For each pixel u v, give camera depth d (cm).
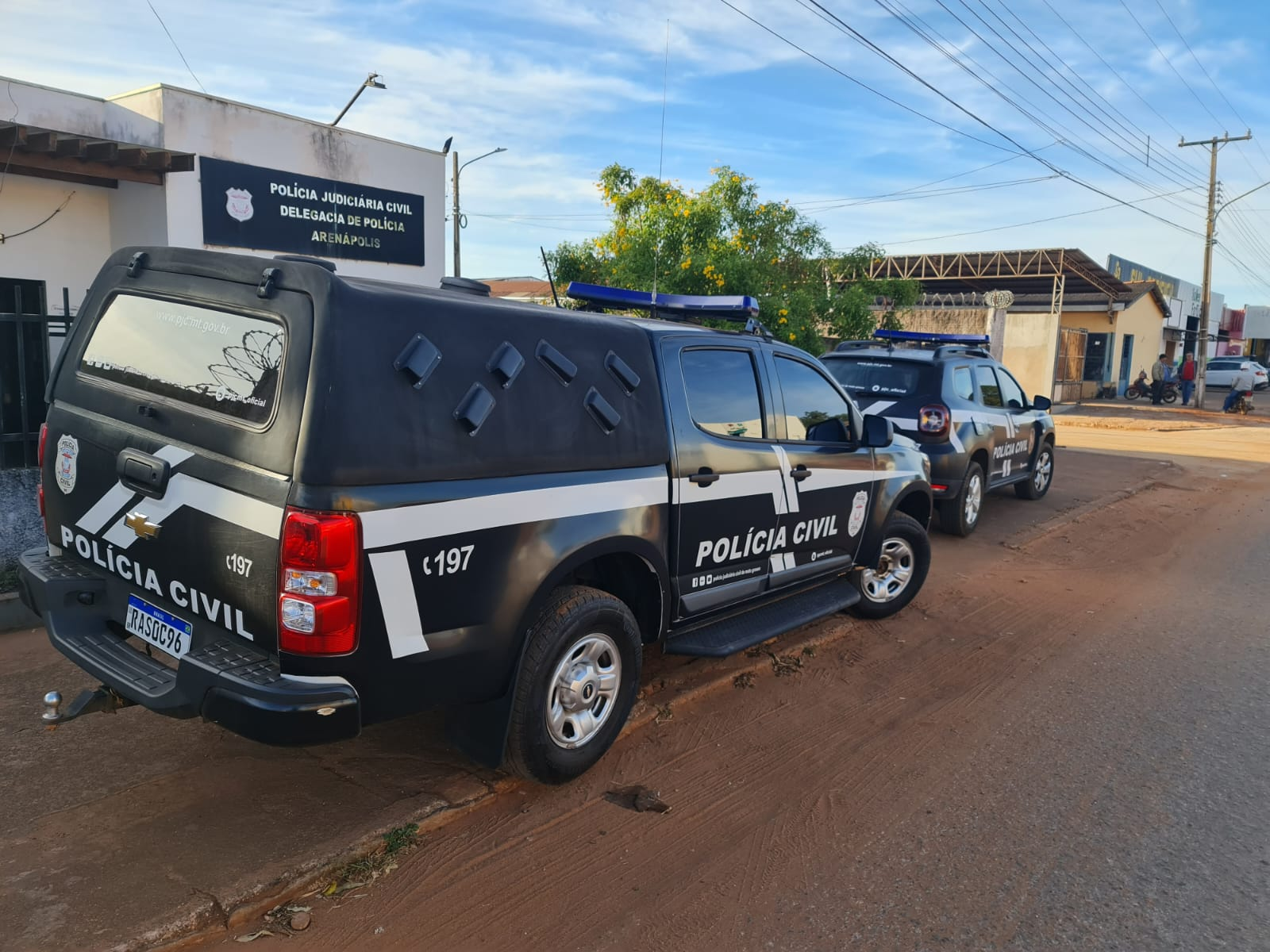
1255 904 315
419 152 1091
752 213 1321
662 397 401
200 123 882
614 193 1338
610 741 388
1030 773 409
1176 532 985
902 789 388
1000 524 970
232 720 279
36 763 370
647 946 282
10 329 706
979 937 292
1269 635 626
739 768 401
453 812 346
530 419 336
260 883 293
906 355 859
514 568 328
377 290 297
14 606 521
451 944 278
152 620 325
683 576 420
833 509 522
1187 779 407
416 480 294
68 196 862
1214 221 3000
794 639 564
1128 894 318
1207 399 3603
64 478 353
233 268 305
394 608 291
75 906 279
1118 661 565
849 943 287
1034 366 2775
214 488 293
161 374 320
